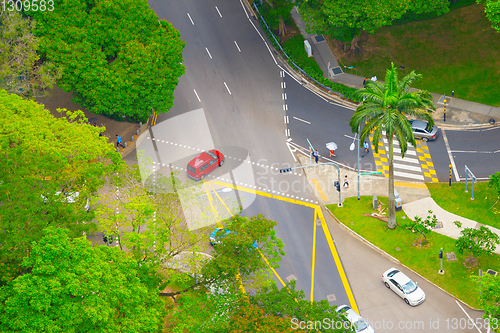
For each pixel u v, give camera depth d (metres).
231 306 45.38
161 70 67.56
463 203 63.84
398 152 70.56
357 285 57.97
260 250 49.09
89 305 38.06
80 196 48.69
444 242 60.16
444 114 72.69
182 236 50.88
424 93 52.44
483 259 57.88
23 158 47.28
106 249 42.78
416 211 63.81
